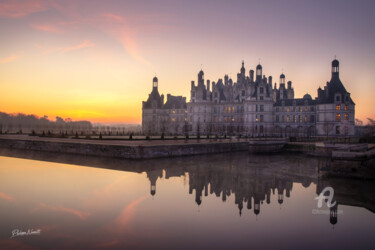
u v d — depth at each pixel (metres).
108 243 16.91
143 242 17.09
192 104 131.50
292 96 139.75
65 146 56.12
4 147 70.00
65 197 26.03
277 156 61.75
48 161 46.16
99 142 57.25
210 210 23.02
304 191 29.20
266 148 70.88
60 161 46.00
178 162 47.66
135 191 28.39
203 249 16.22
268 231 18.86
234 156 60.19
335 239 17.58
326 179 34.91
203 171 40.22
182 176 36.25
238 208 23.59
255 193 28.45
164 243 16.95
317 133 109.88
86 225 19.56
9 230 18.58
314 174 38.44
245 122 117.75
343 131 103.44
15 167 40.81
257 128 116.06
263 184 32.41
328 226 19.62
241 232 18.66
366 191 28.81
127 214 21.81
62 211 22.30
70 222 20.08
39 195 26.64
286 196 27.30
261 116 116.25
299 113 119.81
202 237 17.88
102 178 33.91
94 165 42.38
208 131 118.50
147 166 42.25
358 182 32.97
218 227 19.55
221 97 136.12
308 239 17.67
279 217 21.55
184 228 19.22
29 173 36.59
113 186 30.20
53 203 24.28
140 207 23.53
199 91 131.62
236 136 110.94
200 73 132.62
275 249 16.31
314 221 20.80
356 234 18.53
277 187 30.92
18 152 58.88
